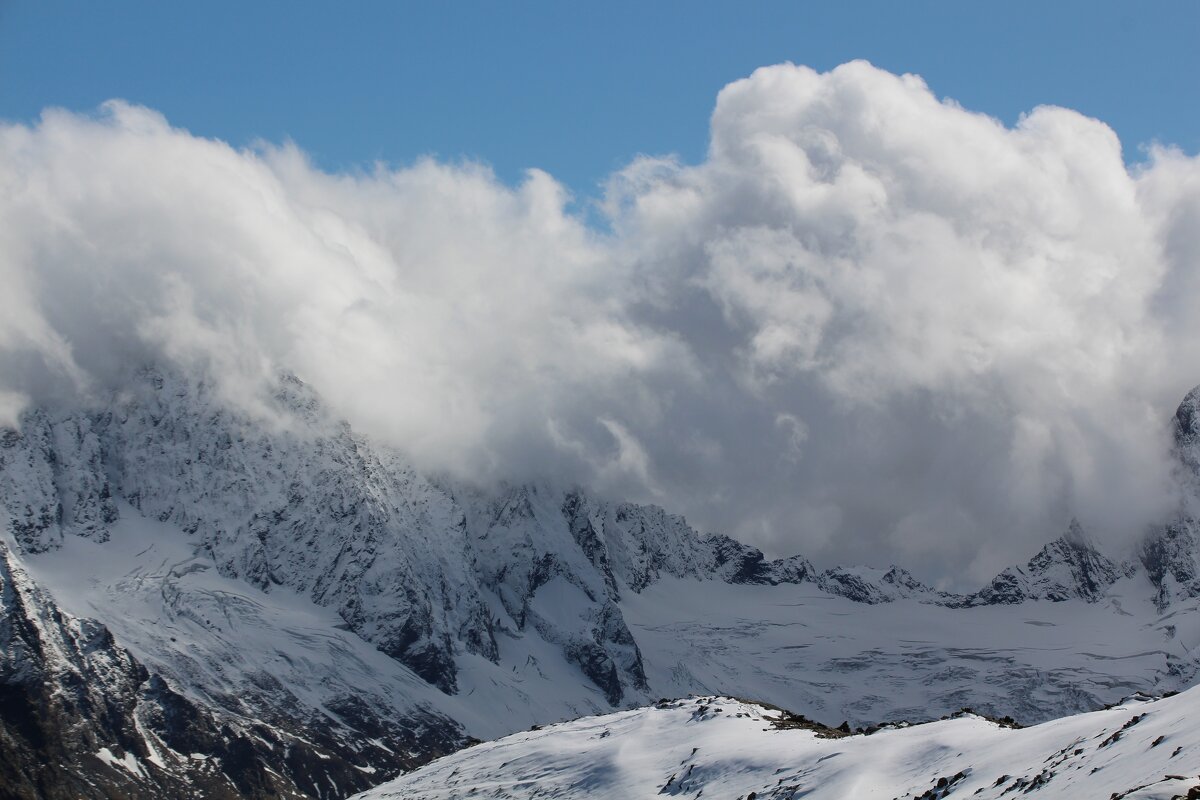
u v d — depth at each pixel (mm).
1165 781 96625
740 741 164250
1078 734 125562
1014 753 127812
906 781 133875
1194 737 106312
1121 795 98250
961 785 124875
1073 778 111562
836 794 135500
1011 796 115062
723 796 148000
